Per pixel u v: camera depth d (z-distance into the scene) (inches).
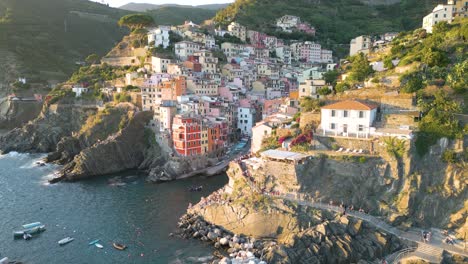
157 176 5137.8
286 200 3321.9
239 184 3688.5
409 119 3472.0
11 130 7824.8
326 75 5374.0
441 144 3282.5
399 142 3312.0
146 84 6535.4
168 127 5693.9
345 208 3267.7
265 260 2805.1
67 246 3289.9
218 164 5600.4
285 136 4055.1
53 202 4291.3
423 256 2760.8
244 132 6732.3
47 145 6904.5
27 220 3801.7
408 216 3149.6
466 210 3026.6
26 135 7111.2
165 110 5723.4
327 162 3454.7
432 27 5118.1
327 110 3713.1
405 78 3914.9
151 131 6008.9
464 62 3678.6
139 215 3914.9
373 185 3331.7
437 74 3821.4
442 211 3139.8
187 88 6692.9
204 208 3671.3
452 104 3395.7
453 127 3280.0
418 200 3189.0
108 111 6378.0
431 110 3420.3
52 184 4970.5
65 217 3875.5
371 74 4539.9
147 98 6299.2
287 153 3572.8
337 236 2935.5
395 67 4414.4
